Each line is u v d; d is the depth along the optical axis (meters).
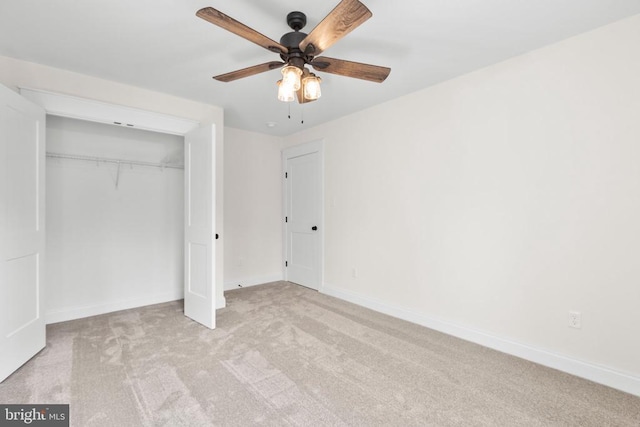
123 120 2.84
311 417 1.62
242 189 4.44
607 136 1.93
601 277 1.96
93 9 1.77
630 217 1.86
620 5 1.72
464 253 2.64
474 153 2.56
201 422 1.57
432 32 1.99
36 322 2.29
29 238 2.21
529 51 2.24
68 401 1.73
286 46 1.74
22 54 2.30
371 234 3.45
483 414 1.66
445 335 2.71
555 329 2.15
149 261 3.60
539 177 2.21
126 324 2.93
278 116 3.78
